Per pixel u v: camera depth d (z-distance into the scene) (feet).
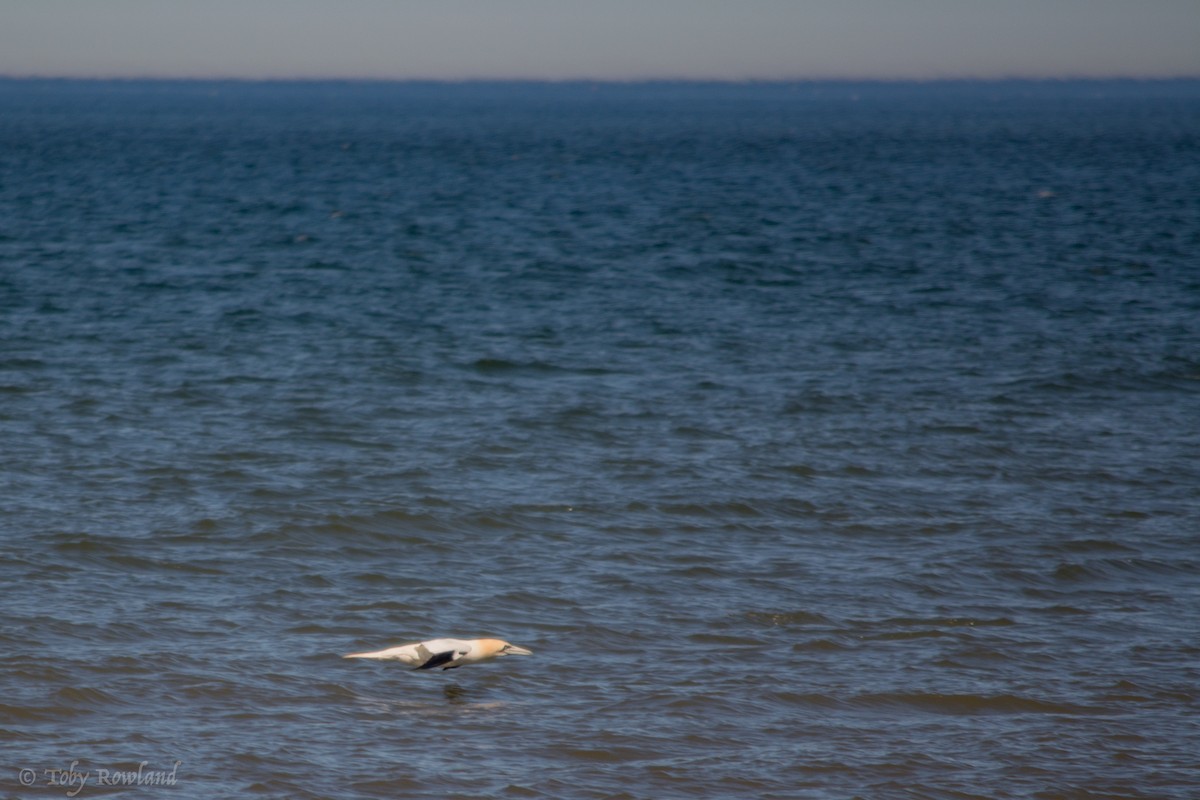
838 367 423.64
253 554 239.91
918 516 273.95
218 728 169.78
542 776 160.56
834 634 209.36
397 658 175.42
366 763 161.99
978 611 221.46
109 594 215.92
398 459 308.40
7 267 639.76
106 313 505.25
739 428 343.67
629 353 442.91
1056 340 472.03
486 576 232.94
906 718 180.75
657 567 240.12
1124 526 269.44
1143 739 174.81
